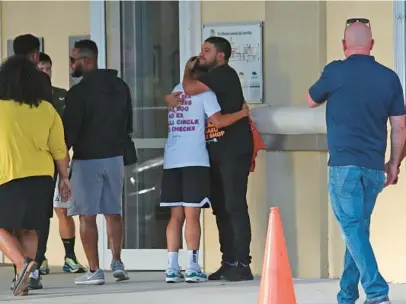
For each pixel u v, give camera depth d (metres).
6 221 19.50
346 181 17.12
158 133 25.12
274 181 23.09
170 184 22.31
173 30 24.97
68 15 25.70
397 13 22.34
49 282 22.80
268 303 16.52
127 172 25.34
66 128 21.47
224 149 21.94
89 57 21.86
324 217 22.94
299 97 22.91
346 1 22.78
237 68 23.78
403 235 22.39
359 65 17.34
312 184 22.81
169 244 22.59
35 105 19.70
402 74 22.31
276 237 16.69
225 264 22.62
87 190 21.83
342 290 18.03
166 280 22.50
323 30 22.86
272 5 23.11
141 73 25.28
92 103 21.61
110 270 25.06
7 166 19.45
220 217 22.61
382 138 17.34
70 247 24.55
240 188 22.06
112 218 22.59
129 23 25.28
